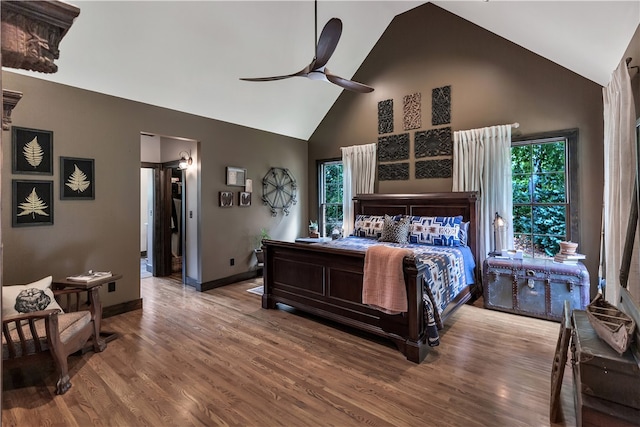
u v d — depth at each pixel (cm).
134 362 263
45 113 322
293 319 355
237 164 518
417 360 261
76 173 345
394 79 520
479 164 432
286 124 576
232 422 195
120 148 380
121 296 380
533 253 412
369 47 536
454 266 354
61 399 217
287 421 195
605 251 320
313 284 345
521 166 420
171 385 232
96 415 201
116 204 377
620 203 257
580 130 372
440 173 475
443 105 471
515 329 323
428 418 197
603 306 215
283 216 596
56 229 331
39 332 227
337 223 611
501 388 227
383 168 533
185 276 509
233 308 393
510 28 368
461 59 455
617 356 156
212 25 364
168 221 568
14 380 239
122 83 368
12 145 303
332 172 618
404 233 435
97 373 247
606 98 322
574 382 204
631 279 214
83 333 259
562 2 253
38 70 108
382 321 291
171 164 534
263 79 336
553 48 346
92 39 315
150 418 198
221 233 496
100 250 364
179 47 366
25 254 311
